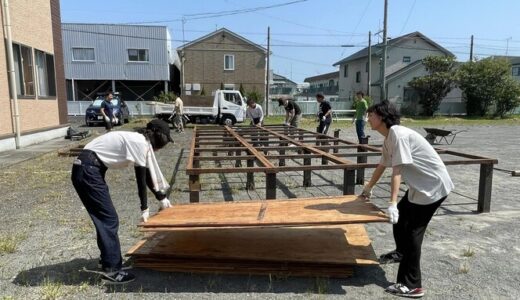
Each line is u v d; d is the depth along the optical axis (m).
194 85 33.59
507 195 6.29
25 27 12.13
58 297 2.99
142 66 30.33
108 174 7.87
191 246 3.51
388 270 3.49
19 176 7.52
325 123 11.38
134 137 3.11
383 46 25.06
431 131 13.11
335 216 3.12
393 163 2.94
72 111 28.30
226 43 33.97
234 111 21.19
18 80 11.75
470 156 5.56
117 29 29.58
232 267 3.34
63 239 4.19
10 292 3.07
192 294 3.05
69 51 29.22
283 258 3.29
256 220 3.09
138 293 3.05
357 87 40.47
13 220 4.86
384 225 4.80
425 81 31.23
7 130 10.98
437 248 4.02
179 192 6.38
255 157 5.58
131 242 4.12
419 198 2.96
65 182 7.01
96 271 3.35
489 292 3.12
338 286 3.19
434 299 3.02
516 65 42.03
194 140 7.36
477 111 32.22
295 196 6.29
